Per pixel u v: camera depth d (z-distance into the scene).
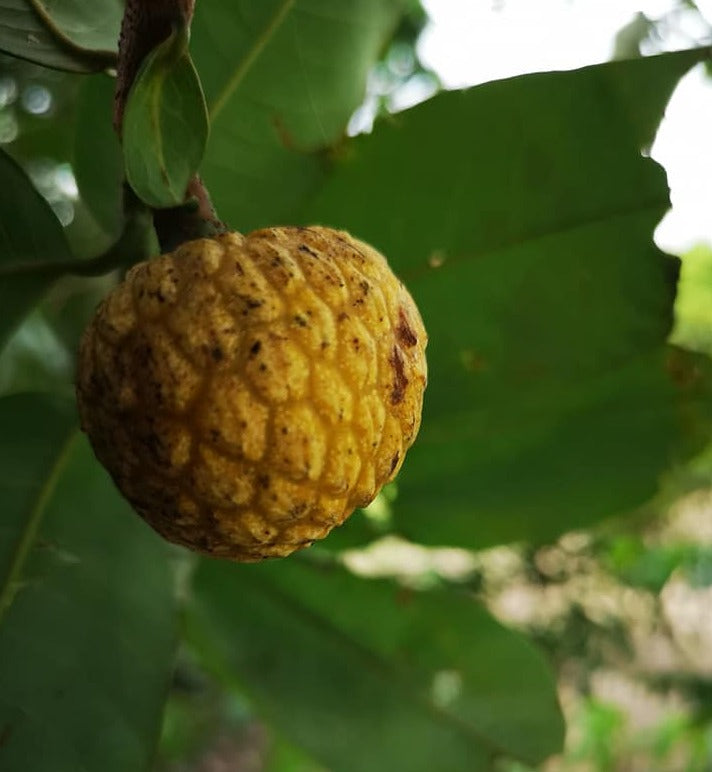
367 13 0.19
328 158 0.19
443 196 0.19
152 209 0.15
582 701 0.69
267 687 0.24
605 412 0.22
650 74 0.17
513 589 0.65
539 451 0.22
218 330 0.13
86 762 0.18
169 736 0.65
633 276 0.19
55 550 0.19
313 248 0.15
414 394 0.15
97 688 0.18
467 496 0.23
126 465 0.14
